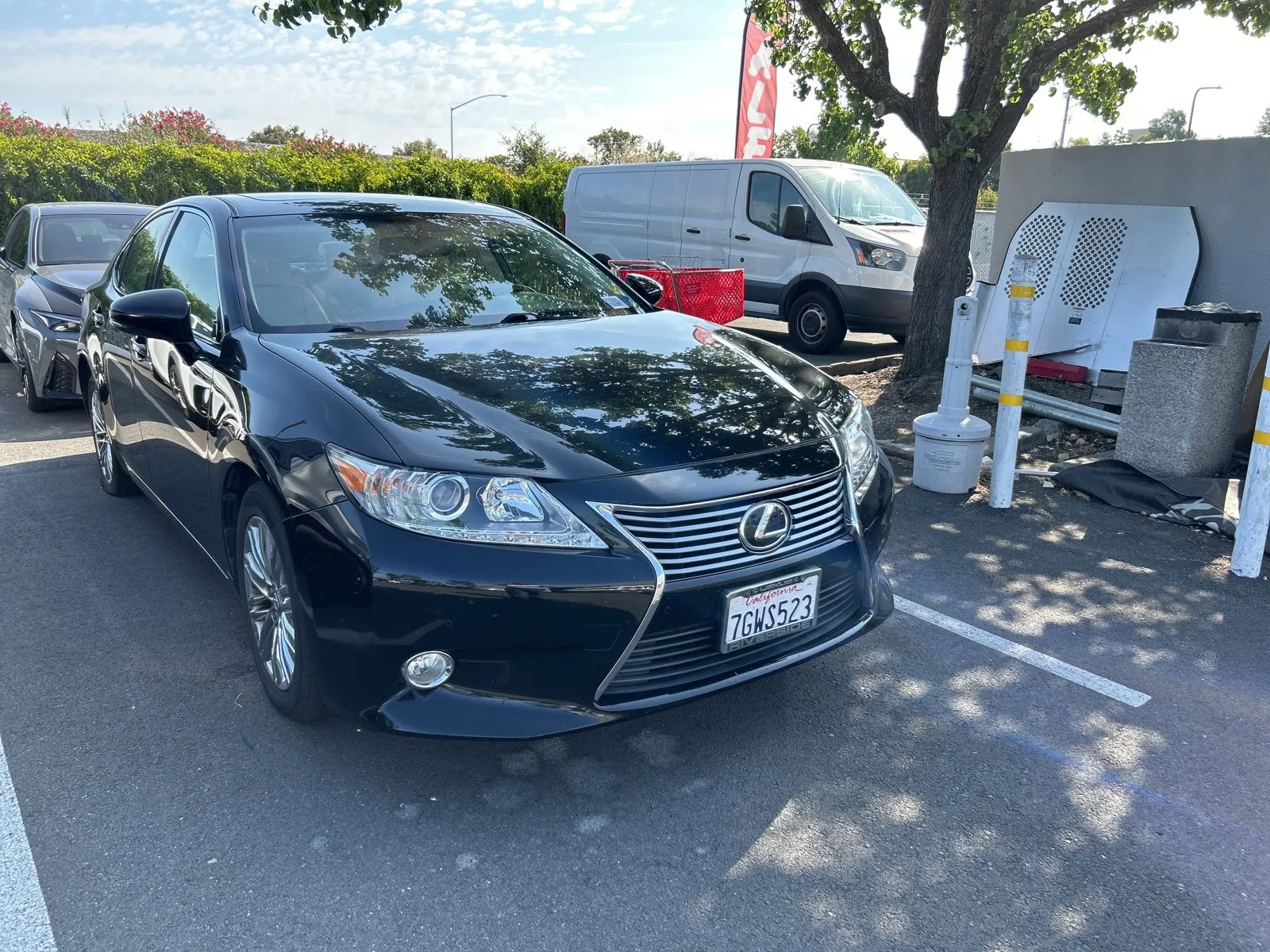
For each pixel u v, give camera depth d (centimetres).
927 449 556
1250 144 685
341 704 260
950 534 491
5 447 629
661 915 229
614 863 247
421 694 251
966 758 296
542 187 1986
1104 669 354
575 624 246
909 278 994
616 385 302
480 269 395
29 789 272
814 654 288
